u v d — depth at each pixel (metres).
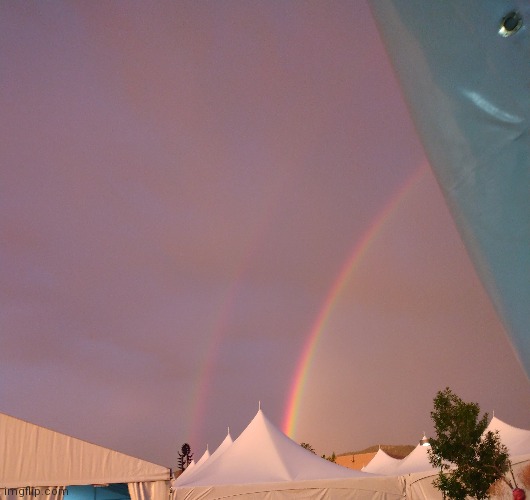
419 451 24.64
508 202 0.94
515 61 0.92
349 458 64.50
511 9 0.92
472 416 15.80
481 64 0.96
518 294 0.94
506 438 21.02
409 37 1.05
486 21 0.94
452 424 15.84
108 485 12.97
